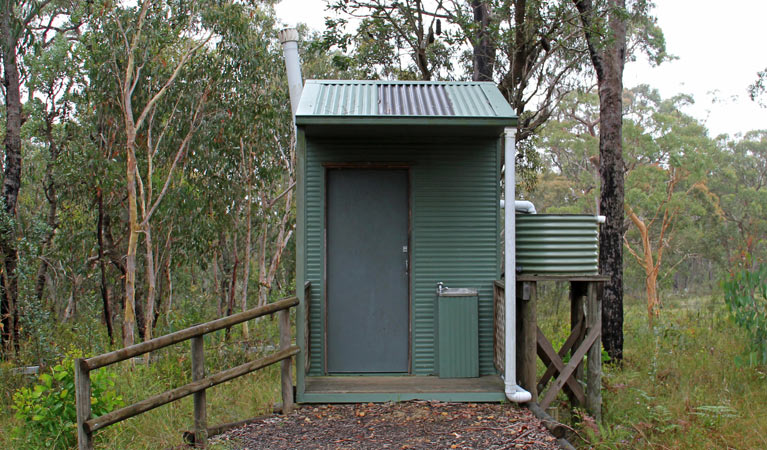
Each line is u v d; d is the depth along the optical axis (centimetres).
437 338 646
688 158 2567
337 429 521
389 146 652
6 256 1199
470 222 654
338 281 659
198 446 501
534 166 1684
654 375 873
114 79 1273
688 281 4425
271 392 761
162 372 887
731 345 1038
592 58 1103
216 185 1518
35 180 1944
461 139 654
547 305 1772
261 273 1848
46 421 588
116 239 1658
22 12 1326
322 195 650
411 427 521
